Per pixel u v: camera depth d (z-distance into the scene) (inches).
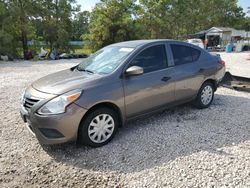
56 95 142.6
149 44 183.6
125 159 142.2
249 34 1605.6
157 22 1536.7
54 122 139.4
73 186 120.4
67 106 140.6
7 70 525.0
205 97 223.0
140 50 176.7
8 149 155.5
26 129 184.5
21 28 1050.1
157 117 204.1
